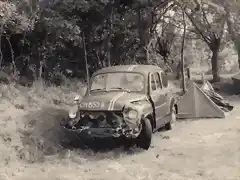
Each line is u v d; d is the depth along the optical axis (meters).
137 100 8.69
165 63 26.19
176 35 27.14
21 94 11.52
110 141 9.12
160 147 8.97
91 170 7.23
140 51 20.00
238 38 22.58
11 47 13.82
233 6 20.36
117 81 9.55
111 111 8.26
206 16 24.06
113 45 18.91
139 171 7.09
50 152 8.40
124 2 17.12
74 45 16.77
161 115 9.96
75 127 8.48
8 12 10.59
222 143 9.20
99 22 17.09
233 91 21.31
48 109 10.41
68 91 14.16
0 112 9.35
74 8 15.26
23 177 6.81
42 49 15.03
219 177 6.68
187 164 7.52
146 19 18.30
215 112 12.91
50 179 6.70
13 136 8.27
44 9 13.84
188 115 13.06
